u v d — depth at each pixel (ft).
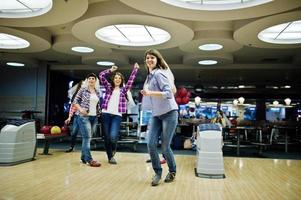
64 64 44.09
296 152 30.89
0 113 43.45
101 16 20.01
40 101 42.63
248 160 18.57
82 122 14.94
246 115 63.98
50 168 13.74
